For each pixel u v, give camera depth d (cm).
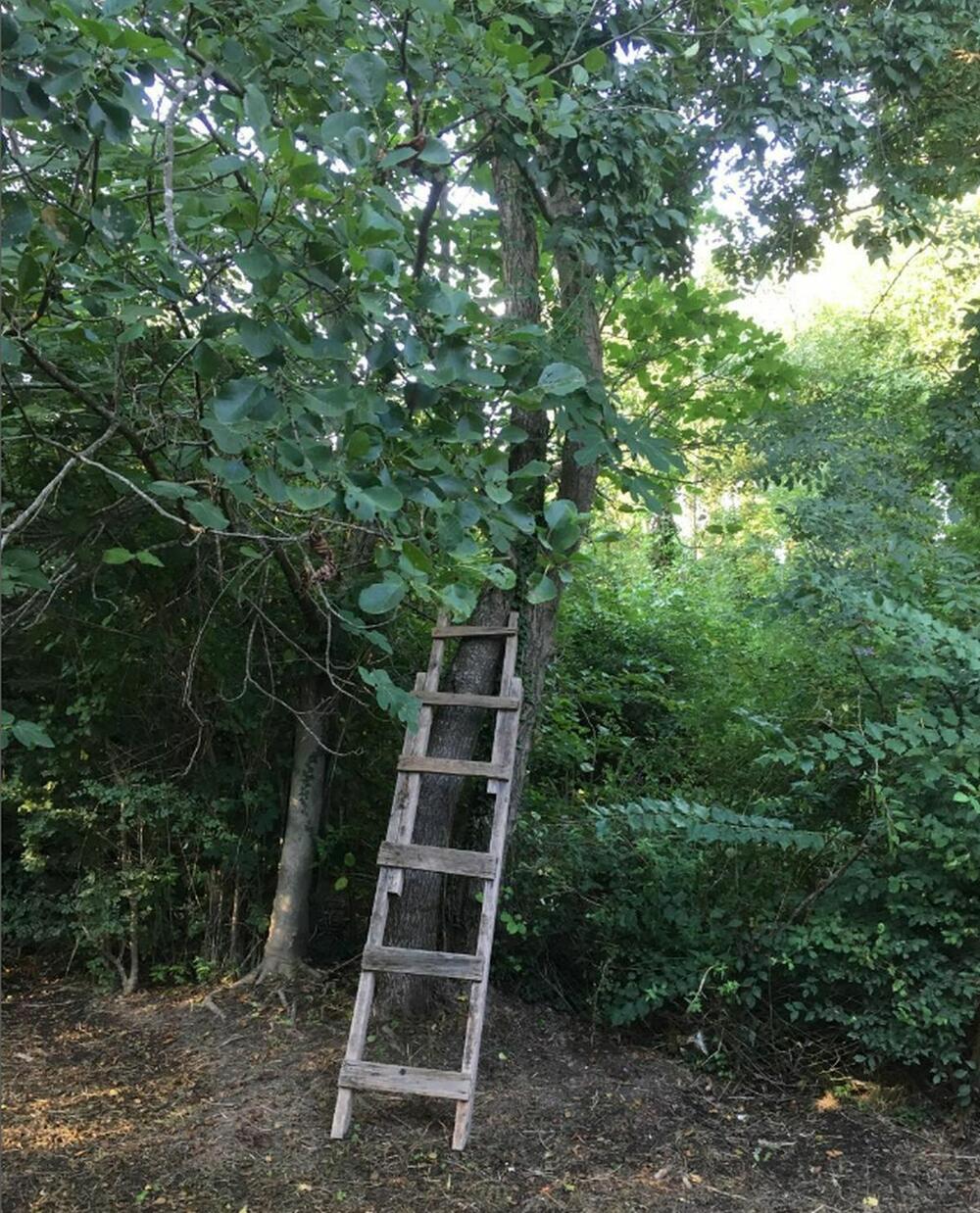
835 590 440
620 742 607
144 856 507
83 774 511
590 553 673
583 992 486
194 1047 431
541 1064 430
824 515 484
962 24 572
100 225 276
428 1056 418
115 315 302
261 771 518
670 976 453
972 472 607
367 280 254
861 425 563
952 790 416
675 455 446
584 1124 383
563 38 419
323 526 355
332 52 325
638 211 436
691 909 468
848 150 517
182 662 489
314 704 506
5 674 505
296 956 500
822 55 516
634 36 425
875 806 446
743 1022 452
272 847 532
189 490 273
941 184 680
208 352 252
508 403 372
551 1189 338
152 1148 344
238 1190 321
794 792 493
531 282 483
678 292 505
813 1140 392
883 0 563
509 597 472
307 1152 345
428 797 449
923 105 618
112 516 395
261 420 244
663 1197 340
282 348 254
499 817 392
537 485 476
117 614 476
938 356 739
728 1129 396
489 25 385
